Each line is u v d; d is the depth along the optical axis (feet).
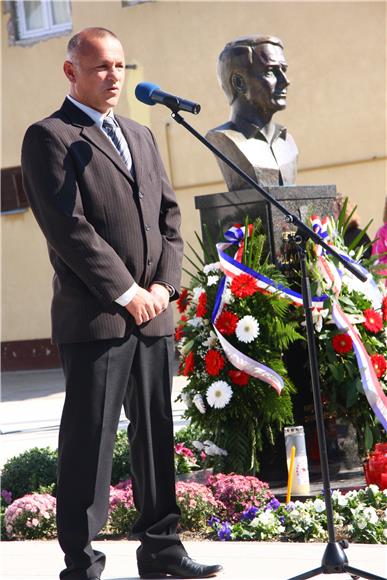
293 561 15.64
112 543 17.89
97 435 13.85
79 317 13.83
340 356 21.50
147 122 56.39
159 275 14.56
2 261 63.10
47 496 19.97
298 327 21.59
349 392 21.42
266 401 20.75
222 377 21.08
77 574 13.71
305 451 20.35
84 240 13.55
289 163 22.89
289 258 21.71
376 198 50.16
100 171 13.98
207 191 55.26
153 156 14.94
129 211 14.12
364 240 29.63
